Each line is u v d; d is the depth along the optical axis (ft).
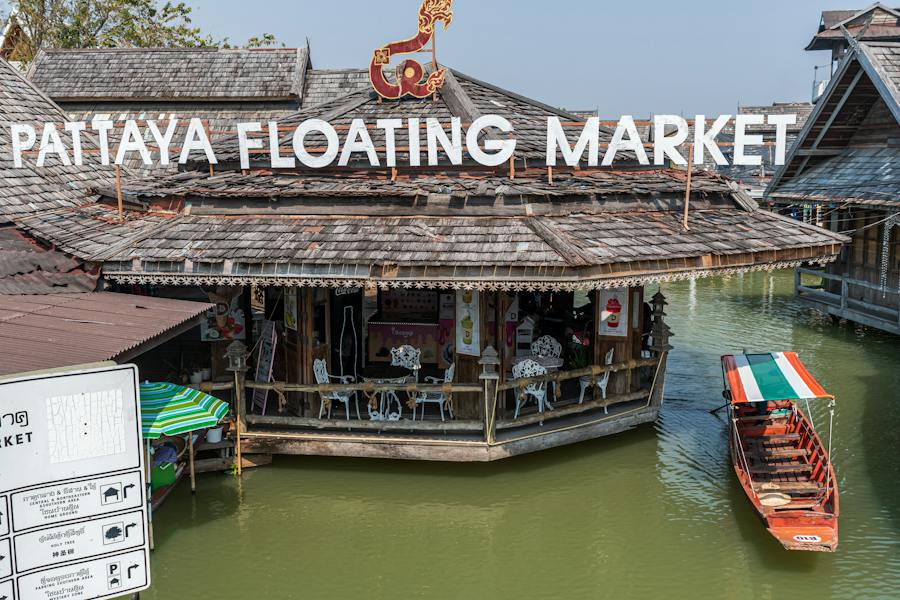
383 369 56.49
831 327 89.10
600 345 50.75
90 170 65.51
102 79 97.96
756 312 98.99
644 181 51.62
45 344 32.86
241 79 97.86
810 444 45.75
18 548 22.61
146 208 51.80
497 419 46.37
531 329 56.39
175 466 42.68
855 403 61.77
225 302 50.67
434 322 58.03
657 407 51.72
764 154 157.58
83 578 23.67
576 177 50.47
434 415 48.57
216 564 38.04
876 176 78.89
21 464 22.45
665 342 51.26
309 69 102.63
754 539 40.34
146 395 38.52
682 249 43.39
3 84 66.69
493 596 35.96
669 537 40.73
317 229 45.42
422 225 44.96
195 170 53.83
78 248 46.11
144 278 43.62
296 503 43.60
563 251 39.83
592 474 47.44
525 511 43.32
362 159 50.65
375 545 39.96
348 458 48.19
